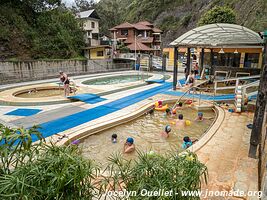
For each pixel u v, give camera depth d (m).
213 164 4.10
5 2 21.11
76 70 21.58
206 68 16.94
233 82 14.15
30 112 7.84
